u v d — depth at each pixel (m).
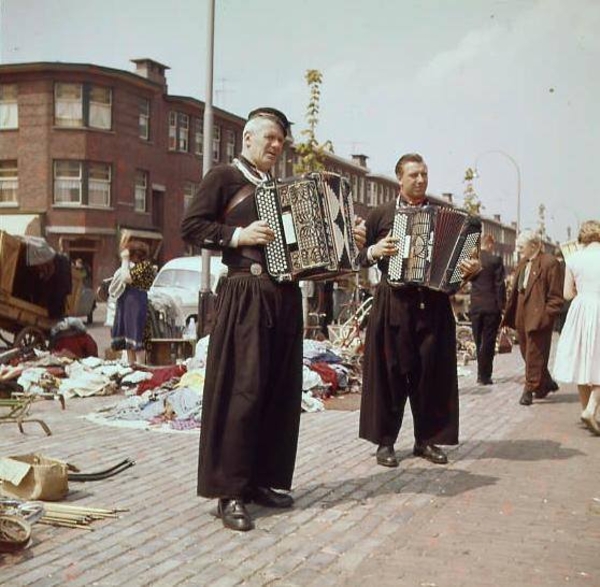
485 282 11.84
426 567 4.27
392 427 6.59
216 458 4.93
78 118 37.66
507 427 8.45
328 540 4.67
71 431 7.86
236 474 4.90
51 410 9.12
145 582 3.99
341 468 6.43
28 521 4.70
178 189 42.75
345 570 4.21
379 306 6.55
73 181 37.66
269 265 4.95
